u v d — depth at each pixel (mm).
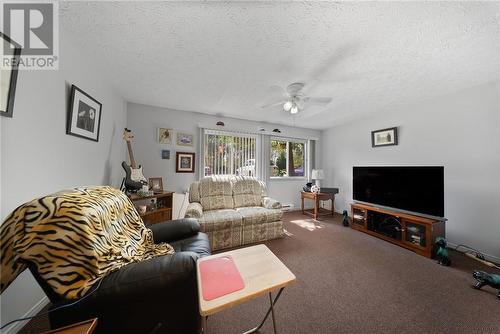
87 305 791
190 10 1148
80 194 975
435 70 1816
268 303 1396
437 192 2176
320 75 1923
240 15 1181
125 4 1110
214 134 3461
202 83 2162
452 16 1157
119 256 966
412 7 1102
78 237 792
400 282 1637
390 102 2691
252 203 3006
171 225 1633
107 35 1391
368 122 3447
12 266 771
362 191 3027
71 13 1181
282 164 4227
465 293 1493
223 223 2266
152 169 3010
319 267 1873
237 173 3686
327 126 4191
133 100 2764
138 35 1386
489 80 2023
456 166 2316
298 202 4324
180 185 3203
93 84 1819
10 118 996
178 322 909
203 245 1523
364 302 1396
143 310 862
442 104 2449
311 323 1211
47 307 1293
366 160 3498
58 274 745
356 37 1363
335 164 4160
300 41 1417
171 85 2229
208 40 1427
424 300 1417
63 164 1406
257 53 1578
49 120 1261
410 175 2416
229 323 1215
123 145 2713
